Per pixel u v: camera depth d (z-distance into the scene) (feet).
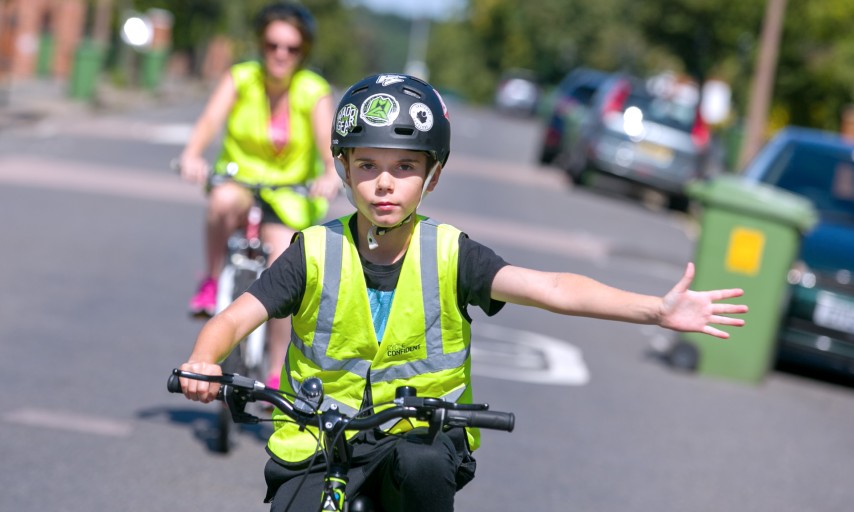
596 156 231.30
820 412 91.86
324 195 61.05
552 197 220.43
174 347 82.79
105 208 138.51
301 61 63.10
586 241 166.71
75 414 66.49
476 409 30.66
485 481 62.75
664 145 229.04
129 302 94.58
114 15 396.78
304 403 31.96
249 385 31.42
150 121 268.41
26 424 63.87
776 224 97.45
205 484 57.72
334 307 33.40
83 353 78.59
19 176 154.51
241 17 555.28
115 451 61.31
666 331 118.11
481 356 93.76
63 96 297.33
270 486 34.40
